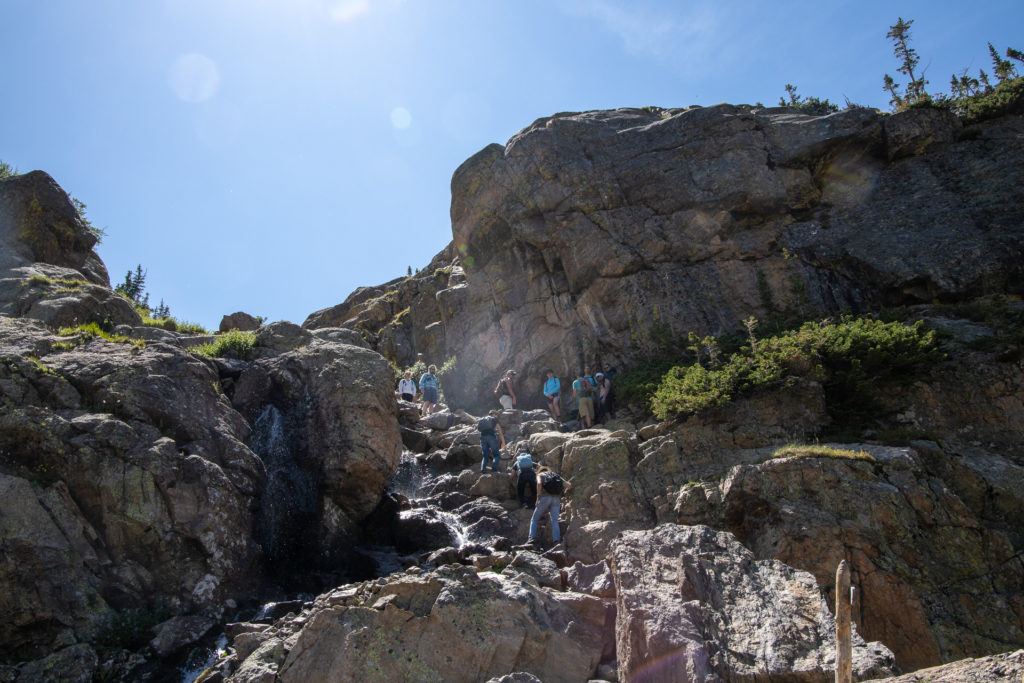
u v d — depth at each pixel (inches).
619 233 799.1
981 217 700.7
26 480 346.0
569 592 351.3
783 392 522.0
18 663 305.7
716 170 800.9
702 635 274.7
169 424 414.0
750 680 252.8
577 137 877.8
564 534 465.7
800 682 248.2
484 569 380.2
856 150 797.2
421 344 1051.3
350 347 521.0
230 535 383.2
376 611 294.7
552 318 838.5
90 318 553.6
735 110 840.9
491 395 877.8
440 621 291.6
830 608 367.2
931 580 378.6
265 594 385.4
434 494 562.9
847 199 781.9
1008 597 380.2
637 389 660.7
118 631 328.5
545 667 296.2
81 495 365.4
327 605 315.9
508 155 903.7
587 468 506.9
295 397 490.3
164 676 310.0
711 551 314.8
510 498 528.1
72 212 777.6
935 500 412.8
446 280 1138.0
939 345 561.6
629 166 835.4
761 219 783.7
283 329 562.6
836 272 722.2
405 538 468.4
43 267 645.9
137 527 362.3
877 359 535.8
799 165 797.9
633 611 293.3
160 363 445.7
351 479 450.3
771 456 463.5
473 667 283.3
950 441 504.4
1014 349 531.5
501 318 898.7
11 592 313.4
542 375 824.3
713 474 468.1
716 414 523.8
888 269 686.5
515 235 872.3
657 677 270.8
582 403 666.8
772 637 267.7
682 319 732.7
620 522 458.3
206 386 455.8
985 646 360.5
